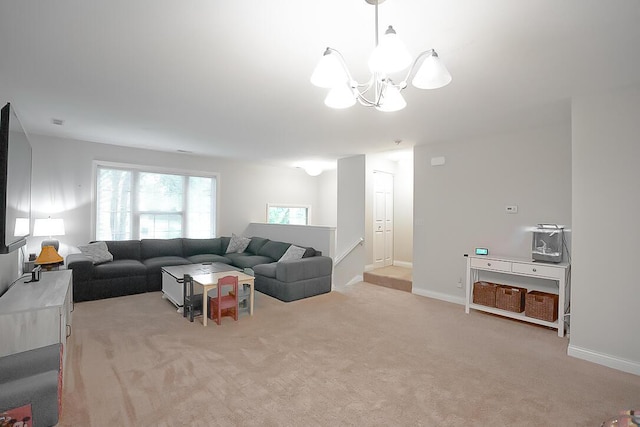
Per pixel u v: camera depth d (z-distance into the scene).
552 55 2.16
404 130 4.14
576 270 2.91
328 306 4.39
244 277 3.96
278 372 2.54
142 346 2.97
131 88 2.86
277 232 6.51
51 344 2.19
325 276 5.16
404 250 6.57
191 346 2.99
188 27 1.90
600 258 2.79
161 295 4.77
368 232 6.03
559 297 3.42
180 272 4.35
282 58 2.28
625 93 2.69
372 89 2.83
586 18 1.74
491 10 1.69
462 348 3.05
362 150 5.54
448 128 4.02
